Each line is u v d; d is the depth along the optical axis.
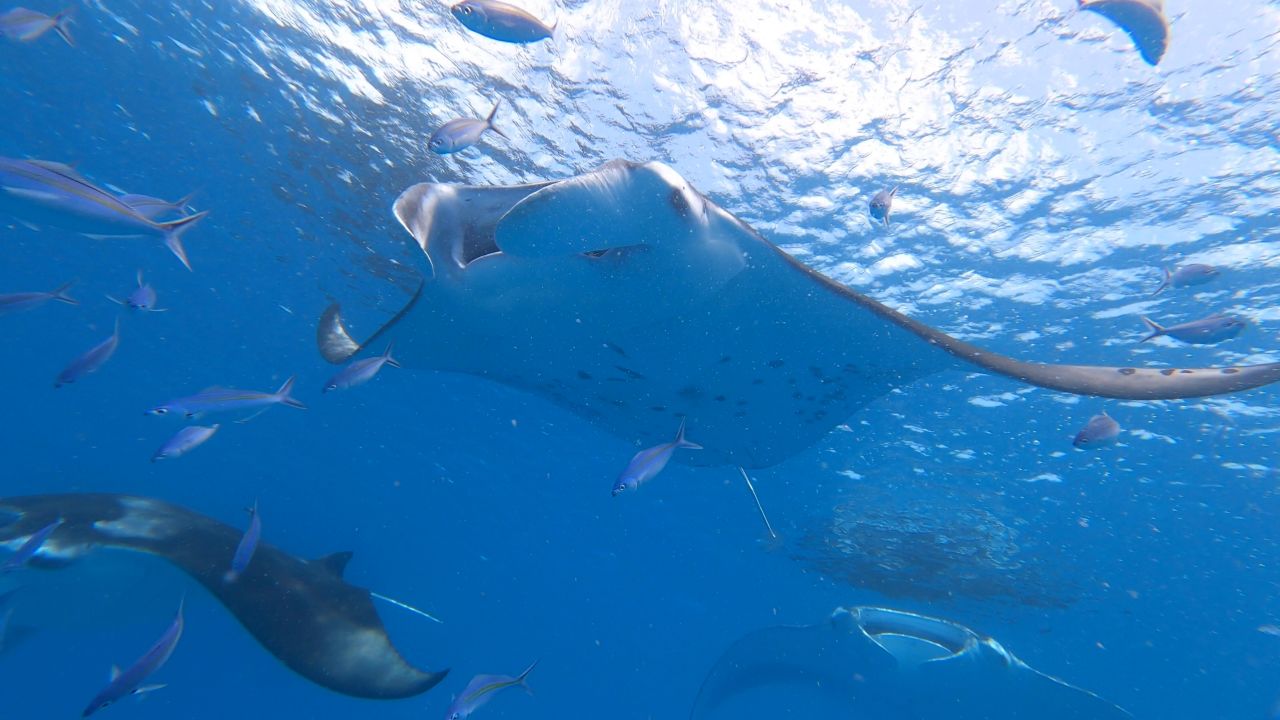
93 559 5.49
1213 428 10.03
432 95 7.72
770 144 7.35
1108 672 27.59
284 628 4.87
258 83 8.29
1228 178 6.83
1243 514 11.98
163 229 3.32
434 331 4.16
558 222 2.73
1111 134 6.75
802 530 15.91
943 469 12.45
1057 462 11.63
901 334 3.74
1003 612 17.70
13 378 25.08
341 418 19.36
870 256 8.45
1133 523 13.06
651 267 3.30
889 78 6.64
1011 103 6.68
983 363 3.56
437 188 3.40
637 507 18.52
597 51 6.81
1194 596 15.95
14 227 13.75
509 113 7.69
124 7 7.88
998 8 6.01
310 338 14.93
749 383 4.45
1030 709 8.13
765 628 9.02
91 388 23.88
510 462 18.41
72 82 9.26
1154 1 3.65
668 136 7.42
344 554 6.33
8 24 4.36
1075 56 6.23
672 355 4.16
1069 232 7.72
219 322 15.57
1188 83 6.21
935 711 9.12
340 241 10.66
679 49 6.66
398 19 7.07
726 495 15.53
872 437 11.95
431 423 17.52
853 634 8.38
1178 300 8.18
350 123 8.34
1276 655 19.61
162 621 6.43
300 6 7.25
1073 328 8.89
